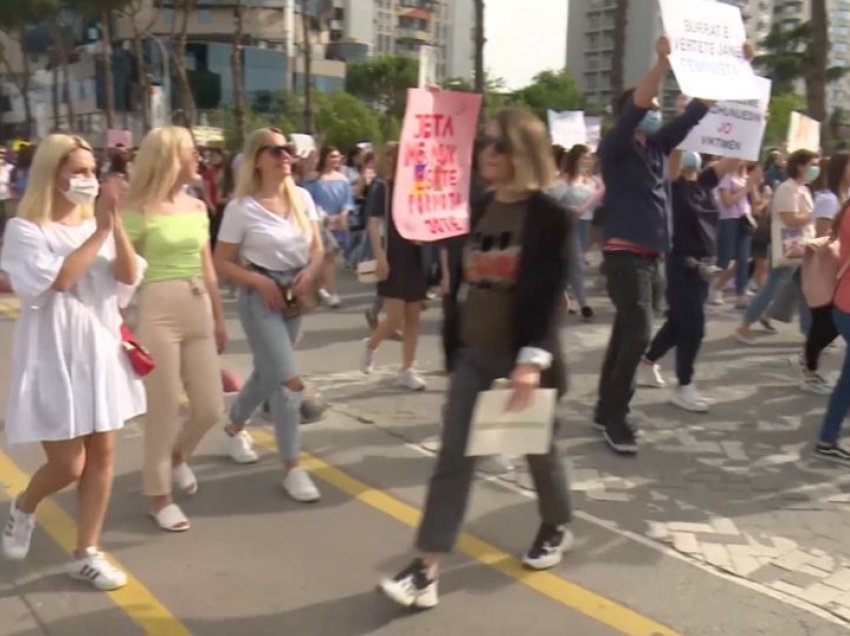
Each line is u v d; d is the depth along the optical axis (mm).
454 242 3701
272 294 4375
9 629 3355
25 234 3285
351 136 46938
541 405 3229
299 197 4578
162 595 3619
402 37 107750
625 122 4875
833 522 4414
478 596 3641
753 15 102500
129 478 4836
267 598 3615
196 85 56719
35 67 69438
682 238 5879
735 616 3510
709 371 7316
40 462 5082
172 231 3986
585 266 11422
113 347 3502
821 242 6207
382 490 4758
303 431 5688
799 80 63000
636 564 3926
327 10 62781
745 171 10281
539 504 3791
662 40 4762
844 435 5762
